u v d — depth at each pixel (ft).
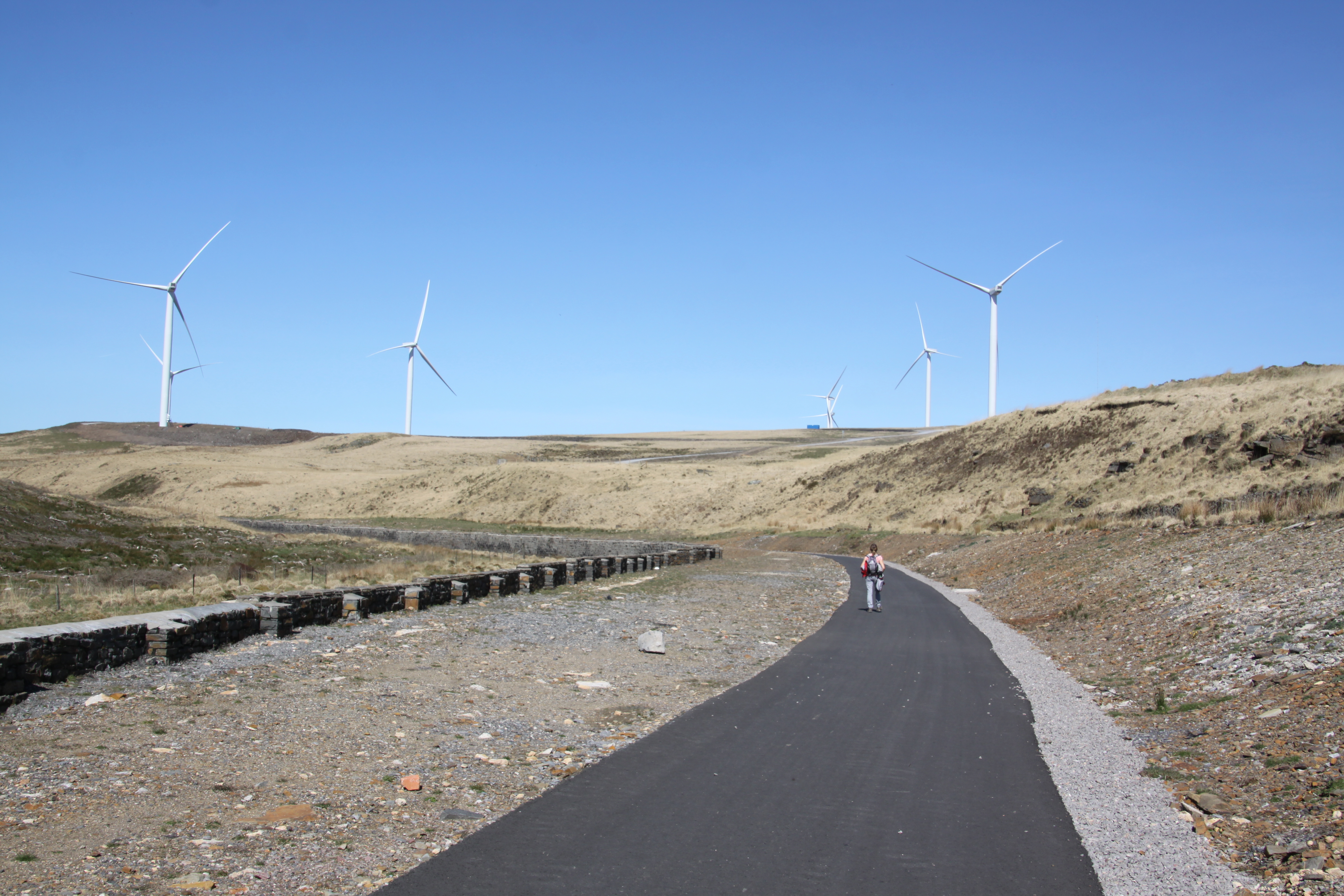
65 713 30.07
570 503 315.99
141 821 20.58
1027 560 94.68
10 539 92.17
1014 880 18.28
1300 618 40.37
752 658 45.93
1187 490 130.00
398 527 288.51
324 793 22.97
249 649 42.70
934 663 45.44
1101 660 45.62
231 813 21.29
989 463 218.38
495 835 20.27
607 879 17.97
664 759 26.71
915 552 153.28
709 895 17.26
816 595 84.33
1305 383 165.37
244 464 446.60
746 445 525.75
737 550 201.77
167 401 513.04
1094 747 28.96
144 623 38.86
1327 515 65.62
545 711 32.78
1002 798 23.59
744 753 27.61
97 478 410.11
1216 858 19.48
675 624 58.65
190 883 17.22
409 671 39.27
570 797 23.11
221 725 29.09
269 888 17.21
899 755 27.76
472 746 27.63
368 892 17.12
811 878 18.21
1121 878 18.47
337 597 53.31
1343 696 29.17
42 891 16.74
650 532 273.13
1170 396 200.44
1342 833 19.62
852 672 42.47
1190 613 48.98
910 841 20.40
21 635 33.24
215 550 112.68
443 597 64.69
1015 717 33.19
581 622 58.23
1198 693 34.99
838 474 269.44
